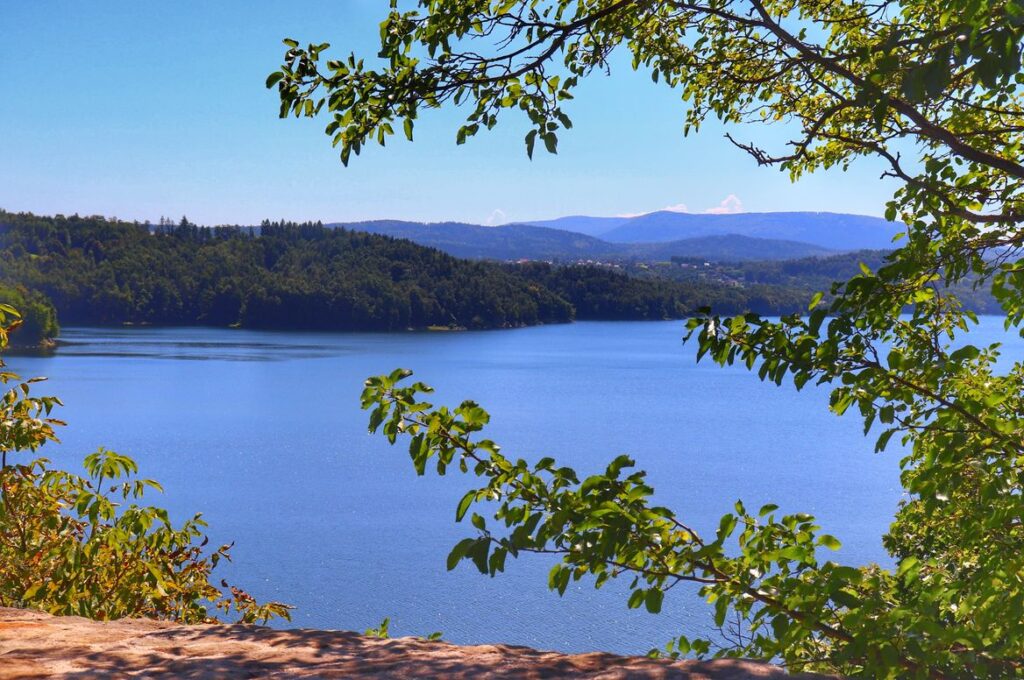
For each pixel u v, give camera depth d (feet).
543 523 9.13
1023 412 12.60
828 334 11.30
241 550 192.44
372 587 168.25
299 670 7.65
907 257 12.85
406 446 342.64
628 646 127.65
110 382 465.47
